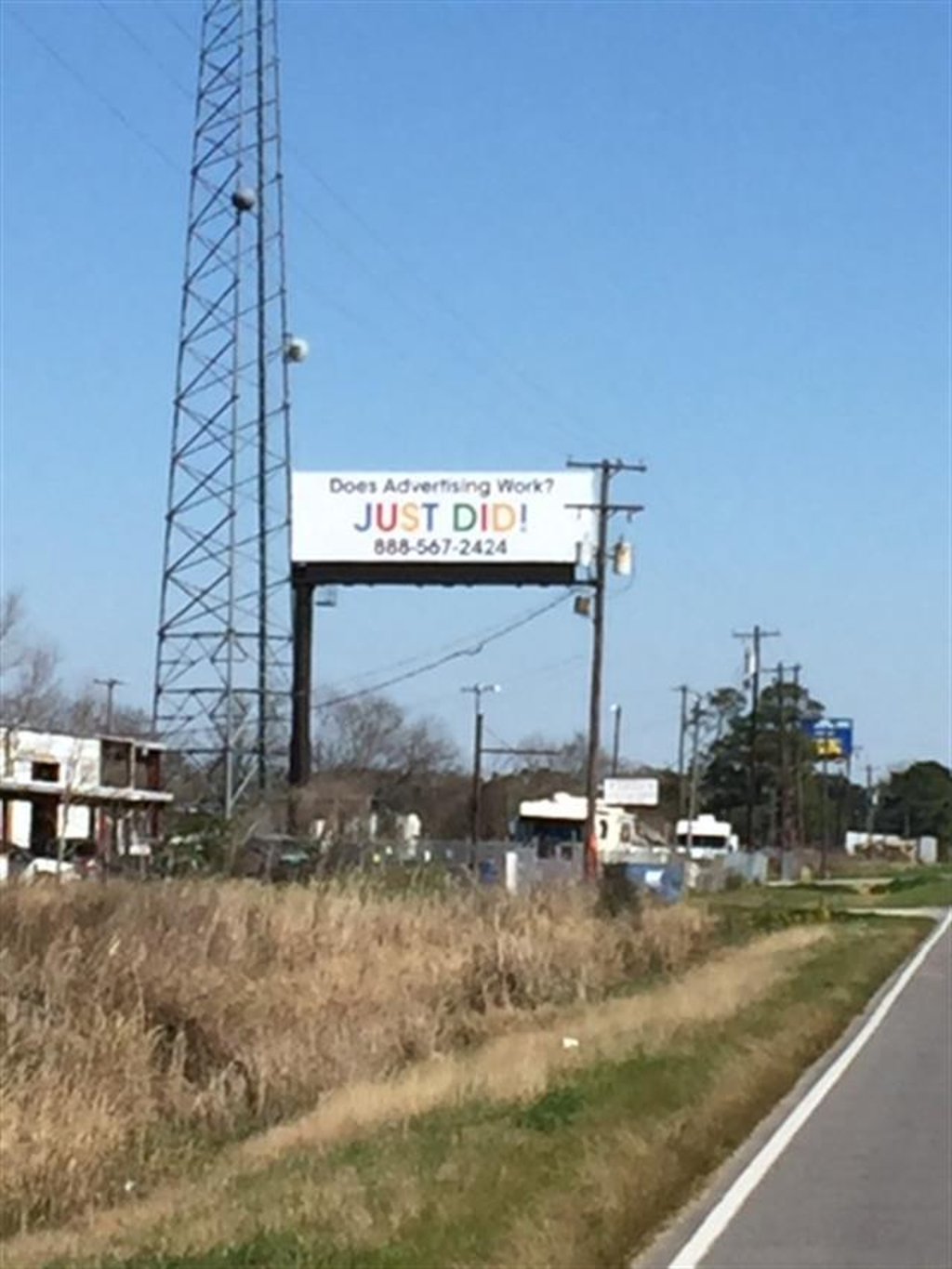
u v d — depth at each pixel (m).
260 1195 12.88
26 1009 19.67
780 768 121.81
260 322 88.62
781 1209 13.40
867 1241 12.24
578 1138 14.35
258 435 56.84
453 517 64.81
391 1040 24.81
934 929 61.91
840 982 35.78
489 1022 28.50
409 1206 11.68
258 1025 22.56
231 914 26.25
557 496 64.69
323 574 64.94
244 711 65.12
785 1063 22.38
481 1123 15.54
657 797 126.81
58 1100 16.97
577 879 46.62
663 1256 11.67
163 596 55.59
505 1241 10.72
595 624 56.50
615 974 37.78
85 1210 15.23
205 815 48.50
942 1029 28.55
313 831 54.34
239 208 54.44
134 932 22.80
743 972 36.75
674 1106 16.94
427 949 30.94
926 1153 16.14
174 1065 20.12
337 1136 16.50
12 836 56.50
